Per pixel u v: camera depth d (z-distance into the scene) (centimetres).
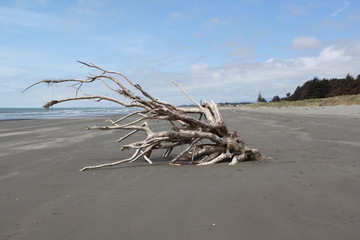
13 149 864
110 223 309
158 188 438
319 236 268
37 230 297
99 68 656
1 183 484
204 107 768
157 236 276
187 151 651
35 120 2361
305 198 376
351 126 1311
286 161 633
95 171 573
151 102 648
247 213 327
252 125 1617
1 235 287
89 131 1408
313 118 1928
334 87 5338
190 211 337
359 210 331
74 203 377
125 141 1044
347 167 552
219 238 268
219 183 457
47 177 524
